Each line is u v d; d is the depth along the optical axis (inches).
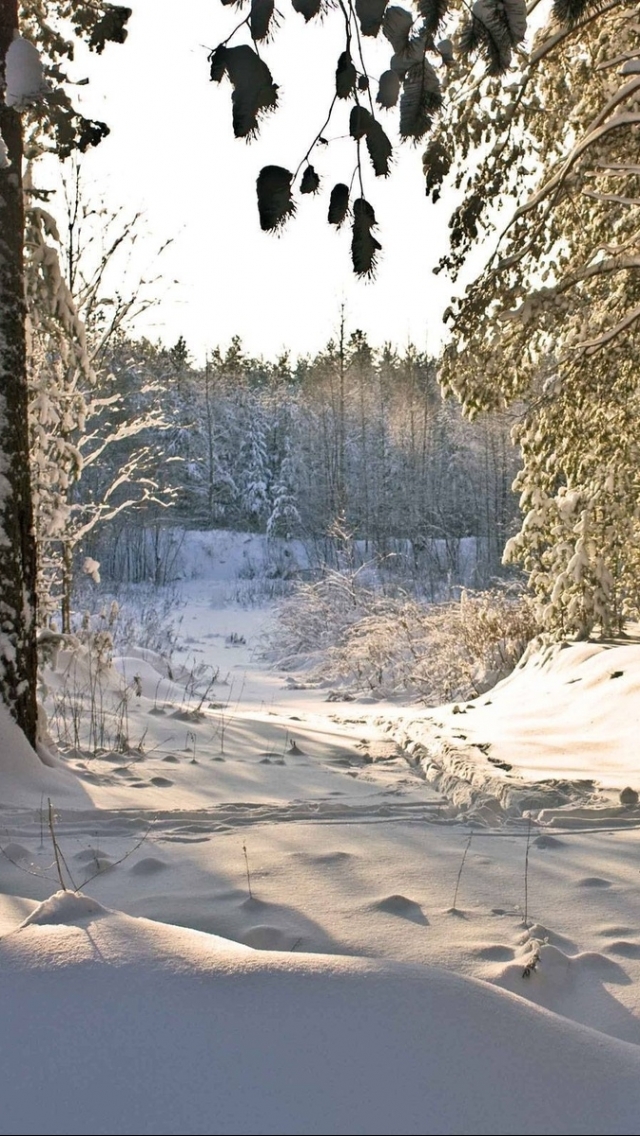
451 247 408.5
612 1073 79.8
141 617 1090.1
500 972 121.4
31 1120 68.4
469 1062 76.9
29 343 332.5
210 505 2190.0
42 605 383.6
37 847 196.9
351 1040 78.5
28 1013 83.7
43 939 99.2
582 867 182.9
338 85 63.6
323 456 1980.8
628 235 443.8
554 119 416.2
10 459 269.4
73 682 435.2
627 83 389.4
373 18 62.1
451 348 432.5
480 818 225.9
